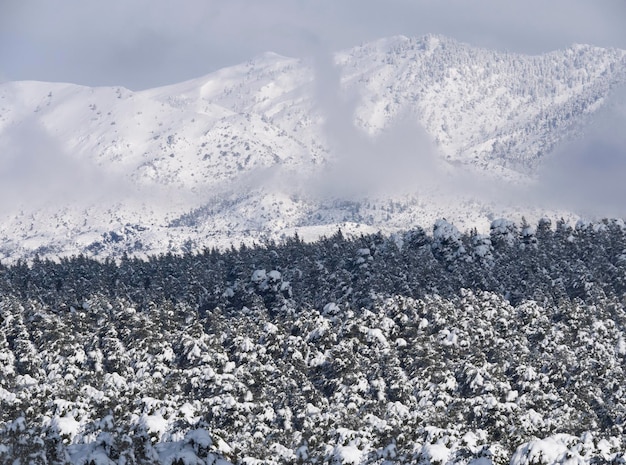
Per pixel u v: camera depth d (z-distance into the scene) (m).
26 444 146.50
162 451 156.12
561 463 159.25
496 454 178.25
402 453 185.62
